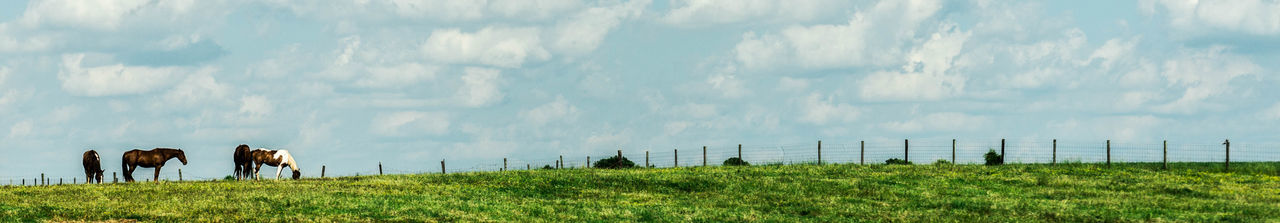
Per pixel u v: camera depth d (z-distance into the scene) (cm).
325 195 3838
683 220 3250
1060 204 3556
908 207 3562
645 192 4125
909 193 3972
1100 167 5091
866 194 3956
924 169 5016
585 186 4325
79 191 4084
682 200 3828
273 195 3816
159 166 5206
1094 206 3497
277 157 5284
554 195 4006
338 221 3166
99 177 5178
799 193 4012
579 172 5053
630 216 3350
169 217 3231
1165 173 4747
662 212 3434
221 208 3428
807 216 3356
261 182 4581
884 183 4384
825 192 4038
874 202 3691
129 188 4200
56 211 3366
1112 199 3688
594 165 6406
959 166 5197
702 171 5041
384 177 4925
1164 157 5016
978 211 3425
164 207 3472
